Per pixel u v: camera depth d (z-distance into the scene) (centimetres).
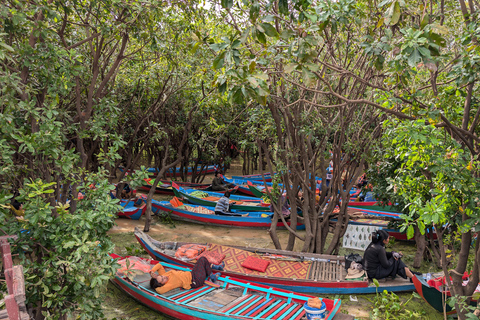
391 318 558
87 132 497
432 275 607
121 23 560
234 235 1014
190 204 1250
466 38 337
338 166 740
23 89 387
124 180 451
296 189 796
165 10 658
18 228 366
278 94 628
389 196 757
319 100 729
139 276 636
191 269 651
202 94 947
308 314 503
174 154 1614
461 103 416
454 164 328
